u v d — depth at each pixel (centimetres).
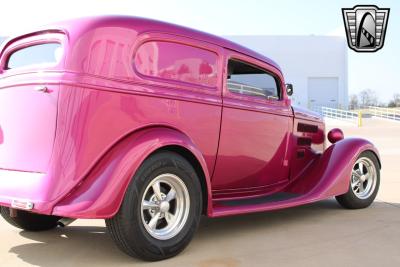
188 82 373
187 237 345
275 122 465
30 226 415
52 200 304
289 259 345
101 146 316
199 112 376
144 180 318
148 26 350
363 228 444
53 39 338
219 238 404
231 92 411
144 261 333
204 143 384
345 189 504
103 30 327
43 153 317
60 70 317
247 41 4756
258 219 484
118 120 324
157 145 323
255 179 457
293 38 4762
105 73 321
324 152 527
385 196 625
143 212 326
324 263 336
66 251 362
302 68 4784
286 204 436
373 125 3050
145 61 345
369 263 337
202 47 387
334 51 4784
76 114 309
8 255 353
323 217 494
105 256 348
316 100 4809
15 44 373
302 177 511
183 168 340
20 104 335
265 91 458
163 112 349
